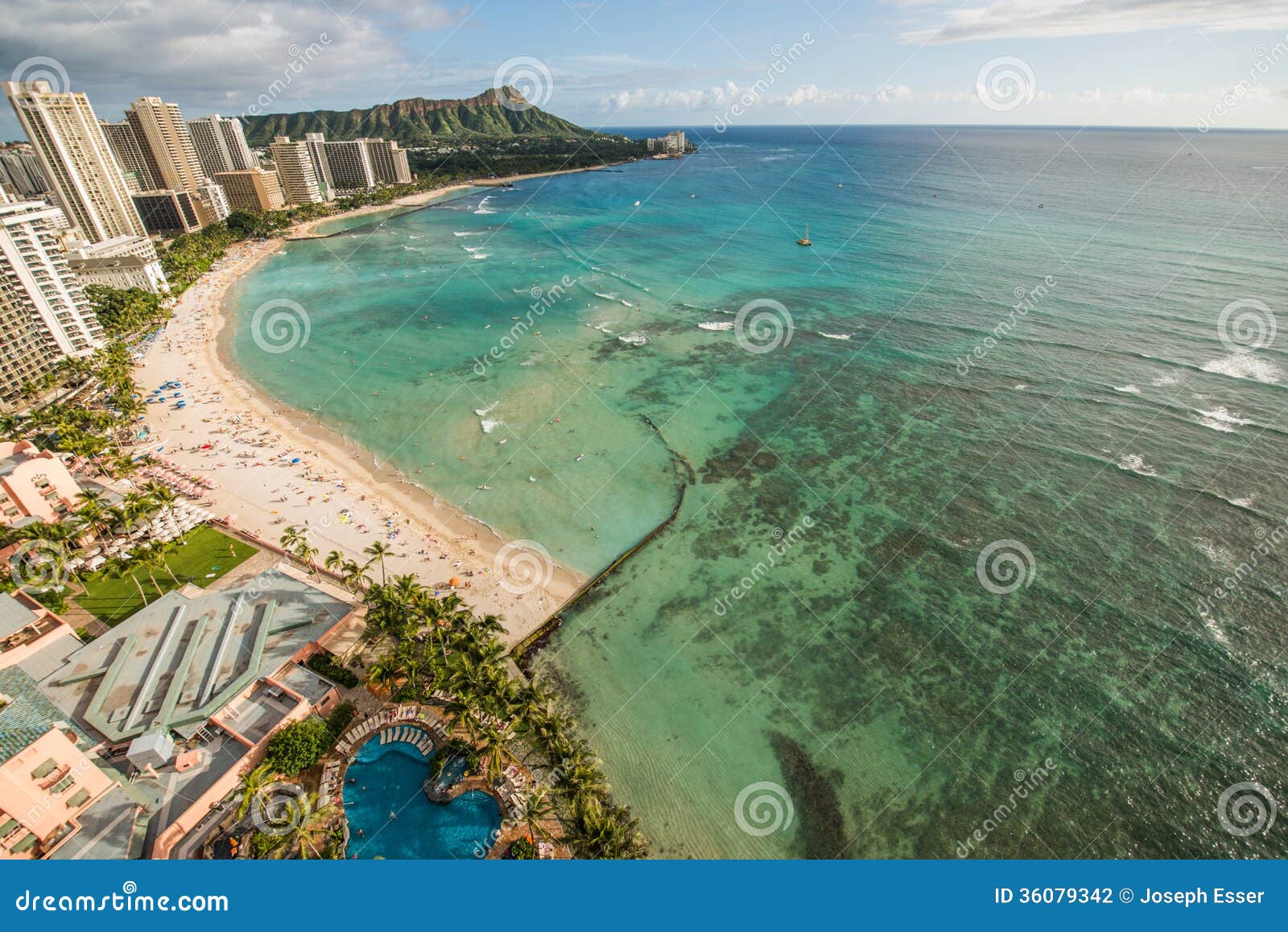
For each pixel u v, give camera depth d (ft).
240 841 126.62
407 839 132.46
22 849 113.39
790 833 143.84
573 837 122.42
